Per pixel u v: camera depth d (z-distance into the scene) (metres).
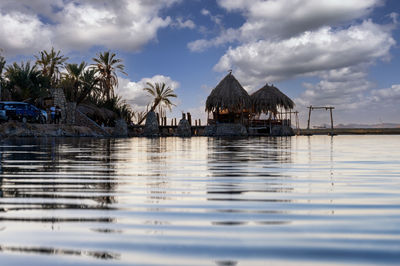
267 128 39.34
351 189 2.92
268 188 2.96
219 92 35.16
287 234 1.59
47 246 1.42
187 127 32.72
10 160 5.57
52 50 35.97
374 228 1.70
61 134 22.44
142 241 1.49
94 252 1.35
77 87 34.19
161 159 6.09
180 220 1.84
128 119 41.03
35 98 27.97
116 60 41.16
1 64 26.78
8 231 1.63
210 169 4.50
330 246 1.43
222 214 1.99
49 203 2.29
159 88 45.12
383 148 10.77
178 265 1.22
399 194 2.69
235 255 1.32
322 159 6.25
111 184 3.15
